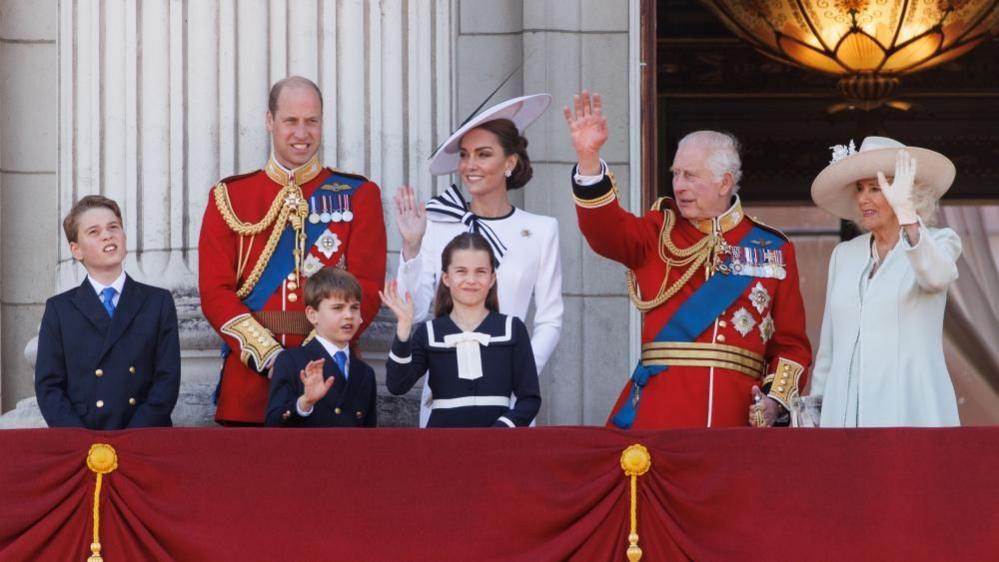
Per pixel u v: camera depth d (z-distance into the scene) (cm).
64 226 2897
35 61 3884
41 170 3862
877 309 2783
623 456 2609
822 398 2856
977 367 5212
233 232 2984
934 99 5866
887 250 2833
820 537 2592
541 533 2602
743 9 5091
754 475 2608
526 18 3812
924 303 2777
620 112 3806
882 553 2589
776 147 5916
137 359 2842
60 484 2592
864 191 2833
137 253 3281
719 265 2912
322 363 2692
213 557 2586
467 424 2791
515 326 2842
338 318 2802
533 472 2611
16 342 3825
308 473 2608
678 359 2886
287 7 3328
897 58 5100
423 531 2598
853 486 2603
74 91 3438
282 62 3316
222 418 2912
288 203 2997
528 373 2825
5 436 2597
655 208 2967
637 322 3738
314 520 2598
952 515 2592
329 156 3312
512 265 3027
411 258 2962
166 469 2603
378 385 3225
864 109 5578
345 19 3347
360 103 3344
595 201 2838
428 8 3419
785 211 5884
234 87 3306
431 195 3366
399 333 2775
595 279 3747
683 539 2592
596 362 3734
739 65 5925
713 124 5947
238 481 2605
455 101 3588
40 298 3841
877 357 2770
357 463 2611
